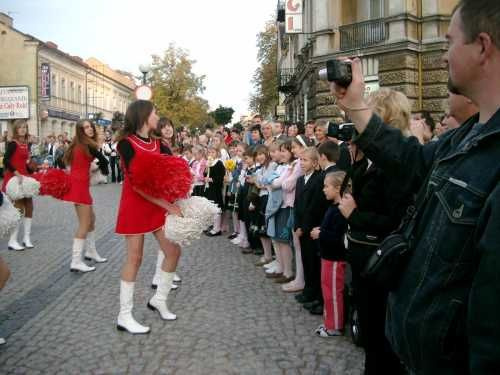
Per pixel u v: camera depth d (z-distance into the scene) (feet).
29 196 26.37
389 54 51.70
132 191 14.55
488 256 4.03
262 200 22.94
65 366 12.07
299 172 19.33
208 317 15.70
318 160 16.99
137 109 14.56
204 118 147.13
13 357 12.61
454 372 4.76
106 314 15.99
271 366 12.03
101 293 18.42
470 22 4.68
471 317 4.17
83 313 16.11
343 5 57.31
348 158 16.37
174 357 12.59
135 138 14.53
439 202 4.95
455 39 4.88
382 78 52.42
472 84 4.86
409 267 5.28
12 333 14.32
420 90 51.80
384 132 6.22
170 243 15.24
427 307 4.88
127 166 13.99
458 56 4.83
